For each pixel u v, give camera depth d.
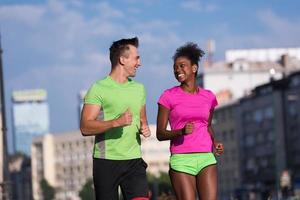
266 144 133.12
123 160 9.55
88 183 157.12
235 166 149.25
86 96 9.66
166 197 15.98
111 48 9.80
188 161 10.01
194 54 10.23
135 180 9.59
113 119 9.45
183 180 9.98
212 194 9.97
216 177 10.05
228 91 166.88
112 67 9.78
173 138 10.04
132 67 9.73
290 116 126.69
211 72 173.75
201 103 10.15
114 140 9.55
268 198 15.33
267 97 131.88
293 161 125.50
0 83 35.56
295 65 169.00
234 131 149.50
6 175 35.06
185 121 10.12
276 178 128.75
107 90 9.62
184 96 10.17
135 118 9.64
